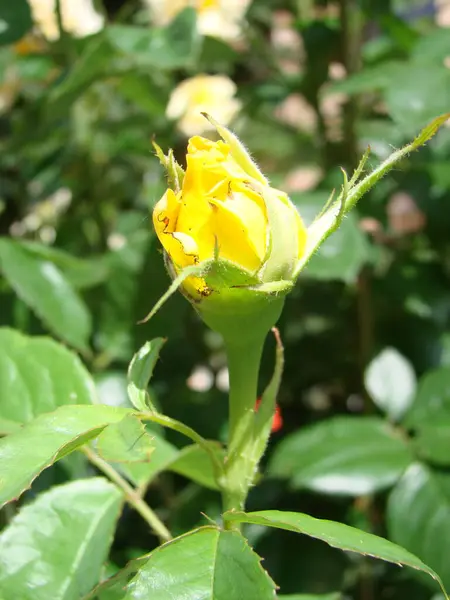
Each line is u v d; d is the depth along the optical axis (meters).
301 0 0.49
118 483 0.22
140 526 0.35
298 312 0.43
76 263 0.35
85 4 0.46
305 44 0.43
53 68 0.44
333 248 0.33
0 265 0.32
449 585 0.28
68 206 0.49
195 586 0.15
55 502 0.21
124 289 0.37
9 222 0.50
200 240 0.16
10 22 0.35
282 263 0.16
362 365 0.41
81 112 0.46
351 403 0.44
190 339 0.45
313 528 0.16
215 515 0.31
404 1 0.59
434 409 0.33
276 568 0.33
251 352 0.18
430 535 0.29
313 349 0.43
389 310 0.41
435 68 0.34
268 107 0.48
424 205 0.40
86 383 0.23
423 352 0.40
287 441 0.32
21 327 0.35
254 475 0.19
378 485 0.30
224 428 0.34
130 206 0.52
